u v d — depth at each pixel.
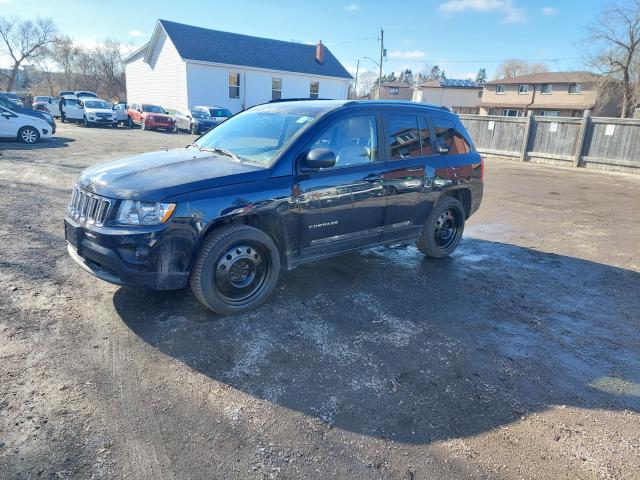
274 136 4.41
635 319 4.46
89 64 69.56
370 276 5.18
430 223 5.55
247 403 2.86
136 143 18.41
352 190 4.48
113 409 2.72
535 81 57.47
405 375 3.26
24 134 16.27
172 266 3.57
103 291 4.30
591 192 12.15
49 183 9.20
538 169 16.77
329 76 36.34
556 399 3.09
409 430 2.70
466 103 74.12
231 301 3.95
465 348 3.70
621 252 6.74
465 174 5.78
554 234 7.67
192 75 30.03
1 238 5.62
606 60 41.88
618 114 48.69
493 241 7.09
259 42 34.41
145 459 2.37
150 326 3.71
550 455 2.56
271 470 2.35
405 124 5.12
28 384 2.89
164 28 30.38
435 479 2.35
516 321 4.25
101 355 3.27
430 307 4.44
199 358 3.31
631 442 2.70
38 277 4.54
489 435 2.70
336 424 2.71
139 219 3.46
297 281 4.89
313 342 3.63
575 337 4.01
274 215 3.97
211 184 3.68
